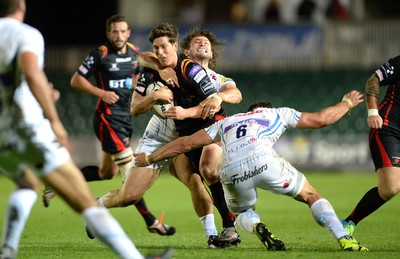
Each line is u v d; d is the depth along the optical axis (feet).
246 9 318.24
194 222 127.13
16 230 67.21
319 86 263.49
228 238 90.84
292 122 84.89
